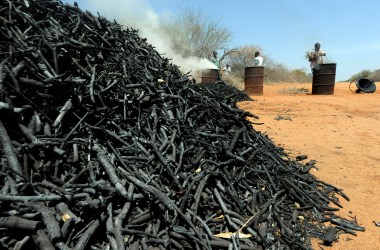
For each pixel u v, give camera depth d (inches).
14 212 68.1
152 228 88.8
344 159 180.4
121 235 77.9
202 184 106.0
